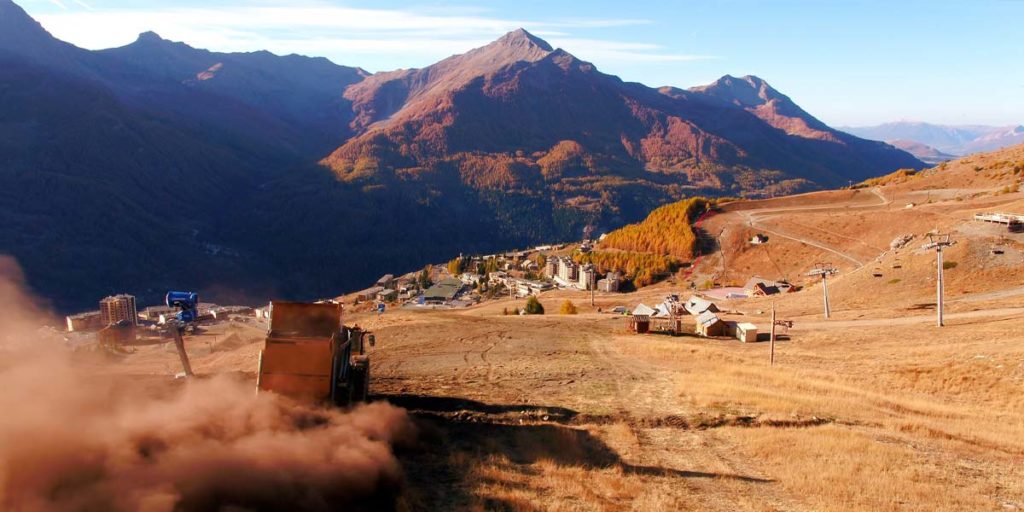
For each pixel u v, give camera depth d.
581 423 20.66
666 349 40.72
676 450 18.23
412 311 75.75
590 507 12.95
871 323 54.75
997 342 38.59
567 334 51.28
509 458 16.33
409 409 20.61
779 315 65.31
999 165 154.00
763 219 156.75
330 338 16.33
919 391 31.14
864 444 18.92
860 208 151.00
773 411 22.77
